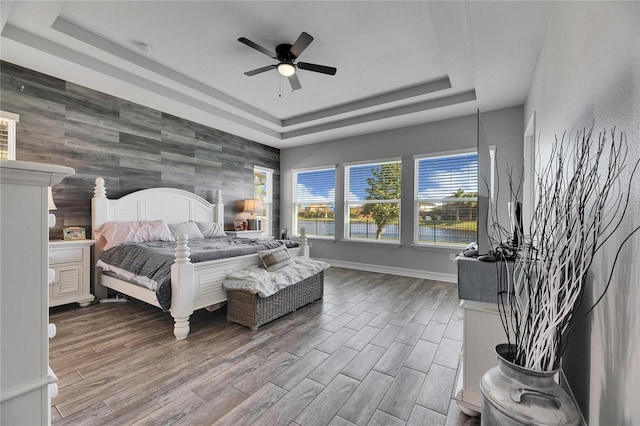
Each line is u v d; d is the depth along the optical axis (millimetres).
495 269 1503
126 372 1921
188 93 3871
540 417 910
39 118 3160
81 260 3238
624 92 934
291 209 6305
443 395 1721
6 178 625
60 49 2807
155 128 4223
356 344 2359
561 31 1813
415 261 4766
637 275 841
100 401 1629
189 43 2920
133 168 3986
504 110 3971
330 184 5816
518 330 1153
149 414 1531
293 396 1695
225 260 2865
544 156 2430
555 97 1999
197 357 2127
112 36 2824
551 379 991
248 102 4453
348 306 3289
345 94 4129
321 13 2453
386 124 4730
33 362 671
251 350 2244
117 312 3062
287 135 5652
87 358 2098
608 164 1057
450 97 3871
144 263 2760
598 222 993
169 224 4191
